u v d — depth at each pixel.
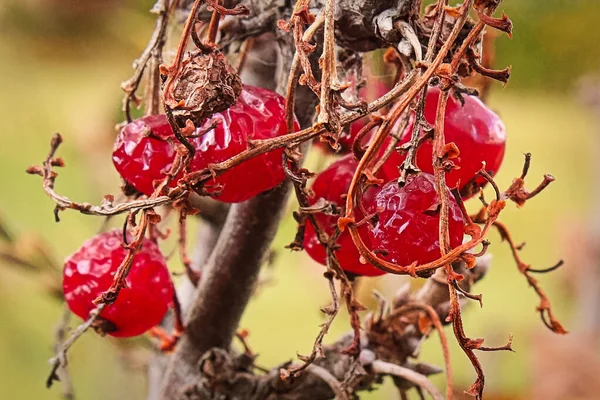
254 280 0.18
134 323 0.17
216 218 0.19
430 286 0.17
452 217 0.15
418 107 0.14
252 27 0.16
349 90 0.16
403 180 0.14
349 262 0.16
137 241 0.15
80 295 0.17
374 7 0.15
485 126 0.15
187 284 0.20
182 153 0.14
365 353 0.17
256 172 0.15
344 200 0.16
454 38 0.14
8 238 0.21
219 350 0.18
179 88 0.14
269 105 0.15
